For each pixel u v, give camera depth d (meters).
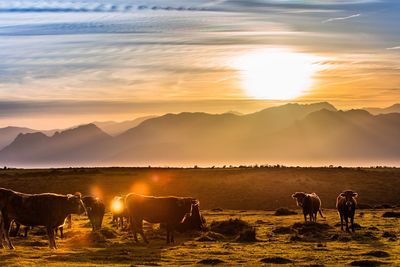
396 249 43.12
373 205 103.06
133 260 38.41
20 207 42.03
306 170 130.38
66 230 58.31
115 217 62.97
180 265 36.56
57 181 121.50
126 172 134.00
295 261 38.09
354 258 39.16
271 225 62.59
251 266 36.22
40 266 35.06
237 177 123.19
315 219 64.75
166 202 47.22
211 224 57.12
